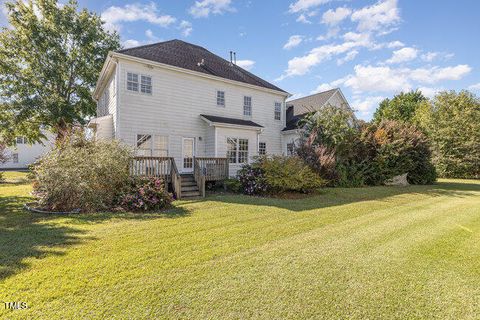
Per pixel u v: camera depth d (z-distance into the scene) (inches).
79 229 217.2
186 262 152.3
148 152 500.4
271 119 709.9
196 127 563.5
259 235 206.8
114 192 318.0
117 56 464.1
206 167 469.7
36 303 108.4
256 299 115.6
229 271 142.0
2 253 160.9
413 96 1434.5
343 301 115.8
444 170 919.0
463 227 239.5
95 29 836.0
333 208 320.5
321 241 194.5
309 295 120.0
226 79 601.9
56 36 783.7
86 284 124.6
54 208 290.7
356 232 219.6
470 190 535.8
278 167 438.9
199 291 121.0
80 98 850.1
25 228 218.4
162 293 118.6
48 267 142.0
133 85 485.7
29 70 770.2
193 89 562.3
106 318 100.0
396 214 294.4
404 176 616.1
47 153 345.1
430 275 141.9
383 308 111.3
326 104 683.4
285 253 169.5
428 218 275.1
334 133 565.6
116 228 221.5
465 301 117.5
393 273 143.6
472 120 893.2
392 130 642.8
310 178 442.3
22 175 813.2
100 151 330.3
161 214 281.0
